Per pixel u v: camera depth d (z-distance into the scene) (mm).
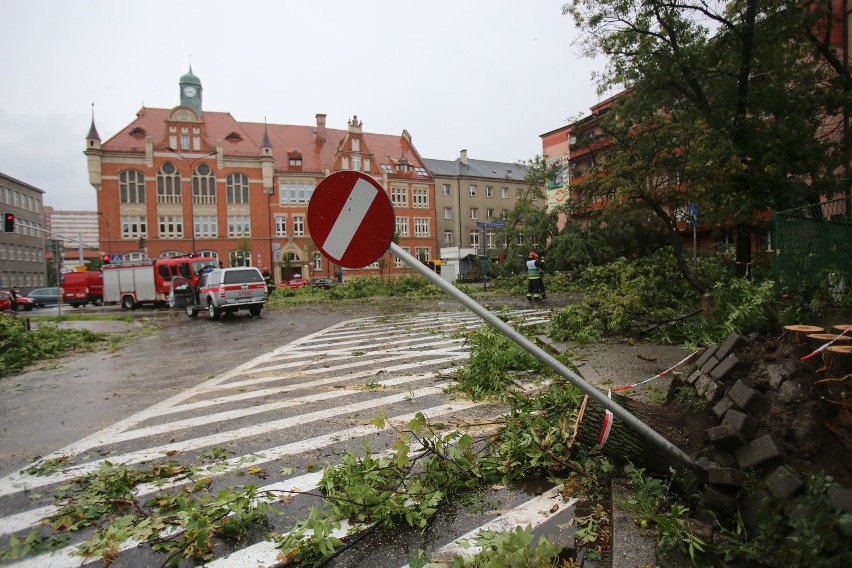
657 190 12141
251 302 19469
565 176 27719
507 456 3781
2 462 4566
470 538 2879
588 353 7562
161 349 11898
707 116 11594
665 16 11539
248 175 59906
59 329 15344
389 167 69812
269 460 4273
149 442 4906
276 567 2732
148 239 55781
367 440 4645
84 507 3492
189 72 61031
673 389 3867
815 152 11133
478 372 6281
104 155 54312
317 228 3016
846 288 6078
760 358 3219
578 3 12156
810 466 2463
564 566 2566
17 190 74000
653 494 2982
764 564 2248
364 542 2908
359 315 18078
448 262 49344
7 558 2895
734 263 12727
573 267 27906
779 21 10875
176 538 3039
